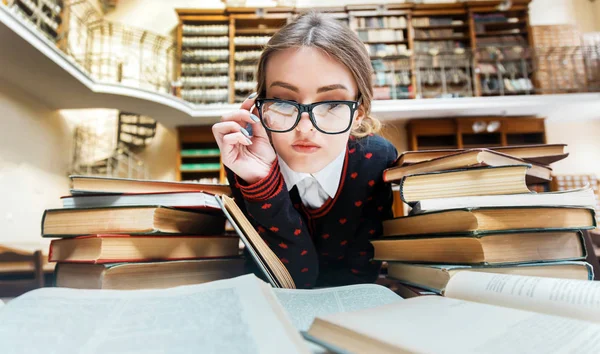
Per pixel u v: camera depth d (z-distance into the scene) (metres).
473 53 5.55
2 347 0.22
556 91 5.50
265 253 0.51
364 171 0.71
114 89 4.46
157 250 0.52
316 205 0.75
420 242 0.56
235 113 0.56
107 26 5.98
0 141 4.09
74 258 0.50
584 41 5.67
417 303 0.32
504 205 0.48
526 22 5.80
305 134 0.54
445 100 5.04
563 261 0.48
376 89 5.48
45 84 4.27
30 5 4.25
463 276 0.39
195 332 0.24
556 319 0.25
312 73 0.53
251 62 5.78
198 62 5.78
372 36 5.69
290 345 0.22
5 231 4.08
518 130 5.45
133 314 0.28
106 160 5.49
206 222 0.66
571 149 5.83
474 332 0.23
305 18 0.59
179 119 5.24
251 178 0.57
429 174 0.55
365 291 0.44
